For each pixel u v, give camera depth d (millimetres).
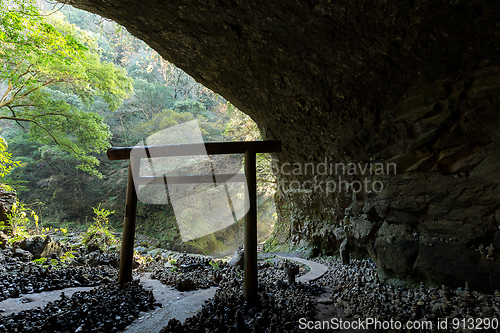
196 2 4730
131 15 5457
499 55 3477
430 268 3936
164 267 6566
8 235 7113
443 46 3770
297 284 4695
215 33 5391
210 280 5062
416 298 3678
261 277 5543
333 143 6320
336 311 3525
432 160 4320
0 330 2564
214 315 3119
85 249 7543
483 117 3711
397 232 4609
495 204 3539
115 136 23938
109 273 5309
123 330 2818
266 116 7449
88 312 3000
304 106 6270
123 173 22594
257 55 5609
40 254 6117
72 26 12133
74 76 11984
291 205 9758
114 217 20625
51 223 18797
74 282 4492
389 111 4941
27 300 3600
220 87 7242
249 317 3145
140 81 25812
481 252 3570
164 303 3770
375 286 4449
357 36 4293
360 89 5160
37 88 12102
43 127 13328
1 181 15047
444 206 4055
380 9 3734
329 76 5309
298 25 4559
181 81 29812
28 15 8656
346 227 6500
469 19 3346
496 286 3342
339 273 5629
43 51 9875
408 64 4285
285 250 9453
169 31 5668
